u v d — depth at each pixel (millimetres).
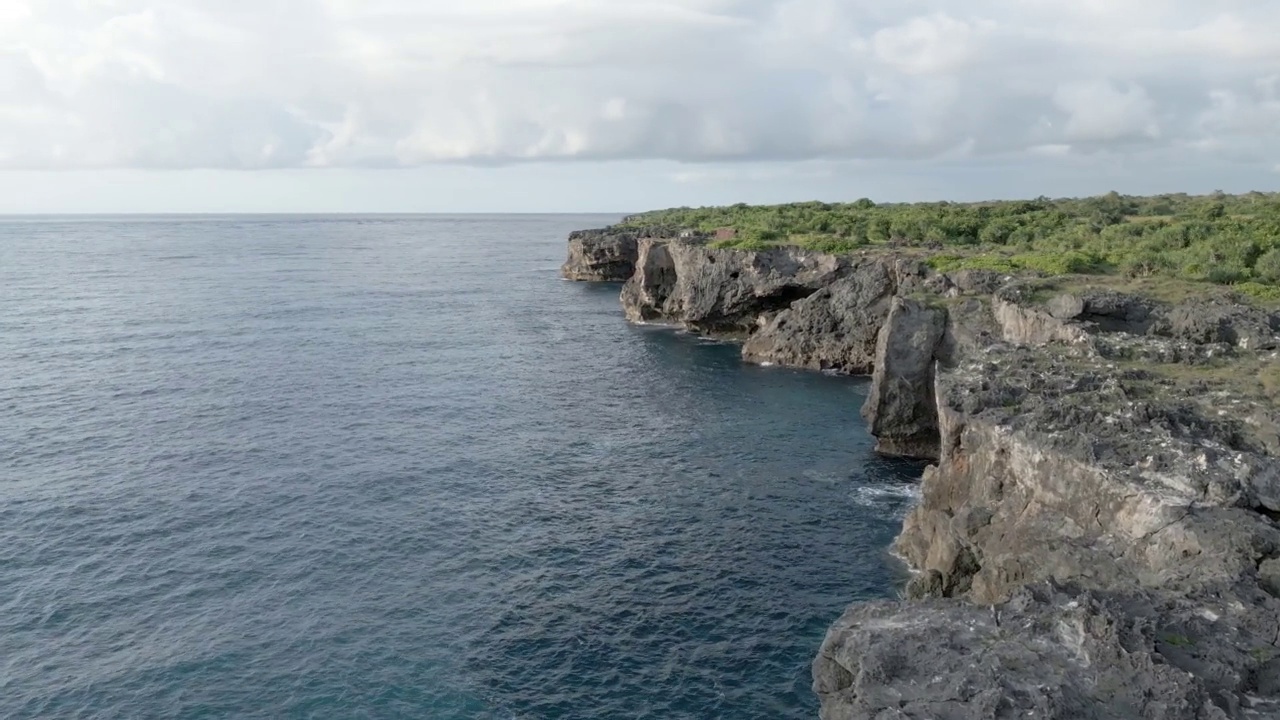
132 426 63781
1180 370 44250
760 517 49750
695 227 171500
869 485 55312
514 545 45531
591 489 53875
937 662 21281
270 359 88562
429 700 32406
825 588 41250
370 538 45875
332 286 156375
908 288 79875
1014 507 34938
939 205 175375
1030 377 42125
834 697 21969
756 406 74688
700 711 32000
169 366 83938
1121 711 19250
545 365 90812
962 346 61156
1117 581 27000
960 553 37906
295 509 49281
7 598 38844
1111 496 30188
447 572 42375
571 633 37156
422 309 129375
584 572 42688
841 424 69312
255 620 37594
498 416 69938
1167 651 21328
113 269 184500
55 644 35500
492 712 31797
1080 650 21453
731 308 108500
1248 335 49250
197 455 57812
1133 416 34594
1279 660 20984
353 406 71250
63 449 58375
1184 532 27250
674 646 36281
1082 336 50219
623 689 33312
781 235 120500
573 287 165625
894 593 40562
